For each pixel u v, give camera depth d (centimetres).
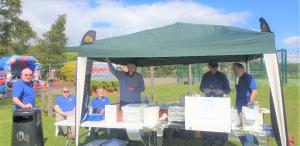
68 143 588
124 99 629
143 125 488
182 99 594
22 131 519
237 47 445
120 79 638
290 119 913
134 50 483
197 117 446
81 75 517
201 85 691
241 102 565
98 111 638
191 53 461
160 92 1877
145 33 538
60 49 2950
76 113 516
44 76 2995
